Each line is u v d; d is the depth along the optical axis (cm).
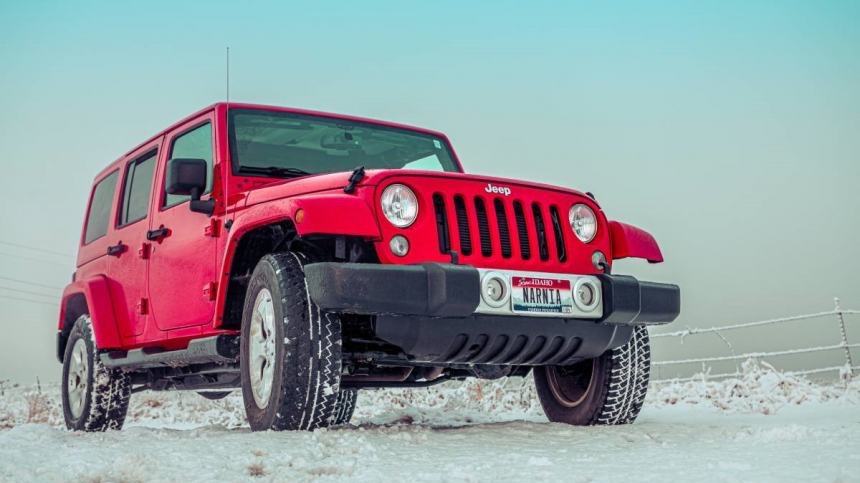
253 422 477
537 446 412
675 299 519
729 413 717
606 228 523
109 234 708
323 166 596
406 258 451
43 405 1098
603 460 345
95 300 676
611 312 489
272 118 598
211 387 648
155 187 640
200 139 595
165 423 951
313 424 448
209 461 343
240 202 527
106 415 692
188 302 568
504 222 486
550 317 480
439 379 571
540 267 489
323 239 489
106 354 675
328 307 426
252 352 483
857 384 861
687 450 367
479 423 654
